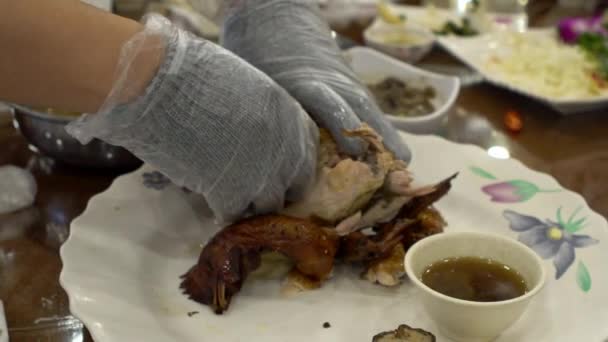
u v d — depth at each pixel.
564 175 0.81
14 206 0.74
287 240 0.64
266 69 0.69
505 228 0.71
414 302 0.65
